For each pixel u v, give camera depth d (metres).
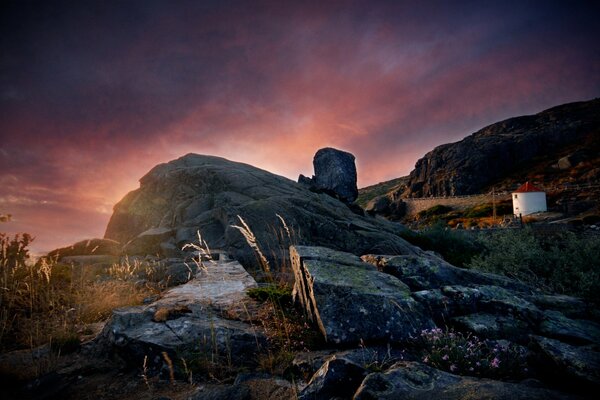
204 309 5.71
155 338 4.53
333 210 18.91
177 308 5.47
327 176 31.55
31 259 8.02
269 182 19.92
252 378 3.82
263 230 14.38
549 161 73.00
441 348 3.93
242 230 5.20
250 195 17.95
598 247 10.79
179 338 4.56
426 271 6.64
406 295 5.03
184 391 3.68
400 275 6.64
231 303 6.06
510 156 79.56
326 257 5.98
